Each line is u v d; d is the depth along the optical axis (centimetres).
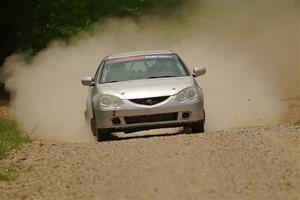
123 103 4362
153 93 4378
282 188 2725
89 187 3012
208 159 3278
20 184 3250
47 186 3145
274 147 3491
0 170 3559
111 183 3020
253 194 2659
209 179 2905
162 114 4359
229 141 3709
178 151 3509
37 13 9419
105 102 4394
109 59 4931
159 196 2717
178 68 4791
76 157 3675
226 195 2661
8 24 9381
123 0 9662
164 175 3033
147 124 4362
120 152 3641
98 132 4466
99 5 9531
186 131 4806
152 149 3625
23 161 3791
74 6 9469
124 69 4791
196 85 4544
